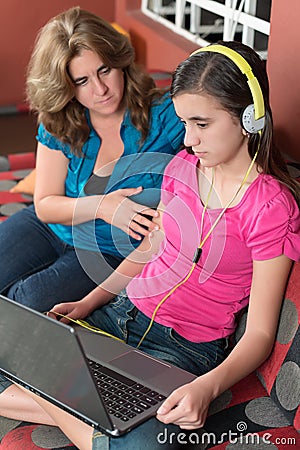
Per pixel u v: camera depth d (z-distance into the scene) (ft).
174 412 4.90
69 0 13.15
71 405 5.00
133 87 6.84
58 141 7.00
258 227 5.33
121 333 5.95
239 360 5.23
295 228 5.33
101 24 6.59
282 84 6.78
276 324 5.38
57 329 4.45
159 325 5.82
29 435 5.41
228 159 5.40
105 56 6.48
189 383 5.08
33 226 7.44
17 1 12.95
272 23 6.81
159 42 10.96
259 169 5.48
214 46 5.25
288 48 6.60
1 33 13.11
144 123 6.90
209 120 5.18
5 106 13.23
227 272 5.67
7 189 9.15
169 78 9.95
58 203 7.11
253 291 5.43
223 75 5.09
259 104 5.12
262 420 5.18
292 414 5.08
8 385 5.82
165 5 11.60
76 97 6.71
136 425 4.93
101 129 6.95
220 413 5.26
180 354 5.67
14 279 7.04
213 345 5.75
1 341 5.10
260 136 5.35
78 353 4.44
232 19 8.83
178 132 6.98
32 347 4.83
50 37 6.54
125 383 5.29
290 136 6.76
